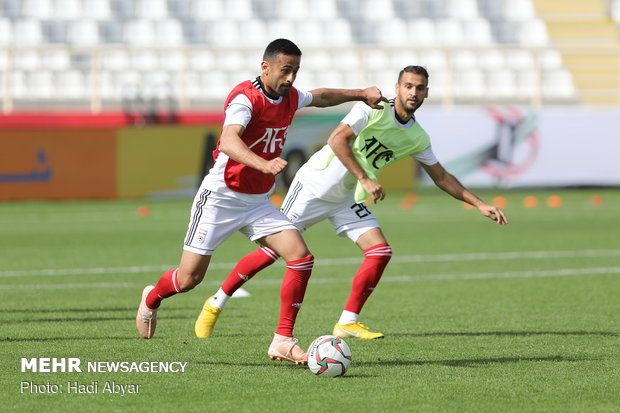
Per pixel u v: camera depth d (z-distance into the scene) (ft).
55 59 323.57
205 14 349.00
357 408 59.06
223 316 97.86
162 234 185.37
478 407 59.47
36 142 252.01
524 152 281.95
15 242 170.81
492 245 169.78
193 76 322.75
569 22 364.99
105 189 257.75
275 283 124.98
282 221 73.67
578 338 85.46
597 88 347.97
